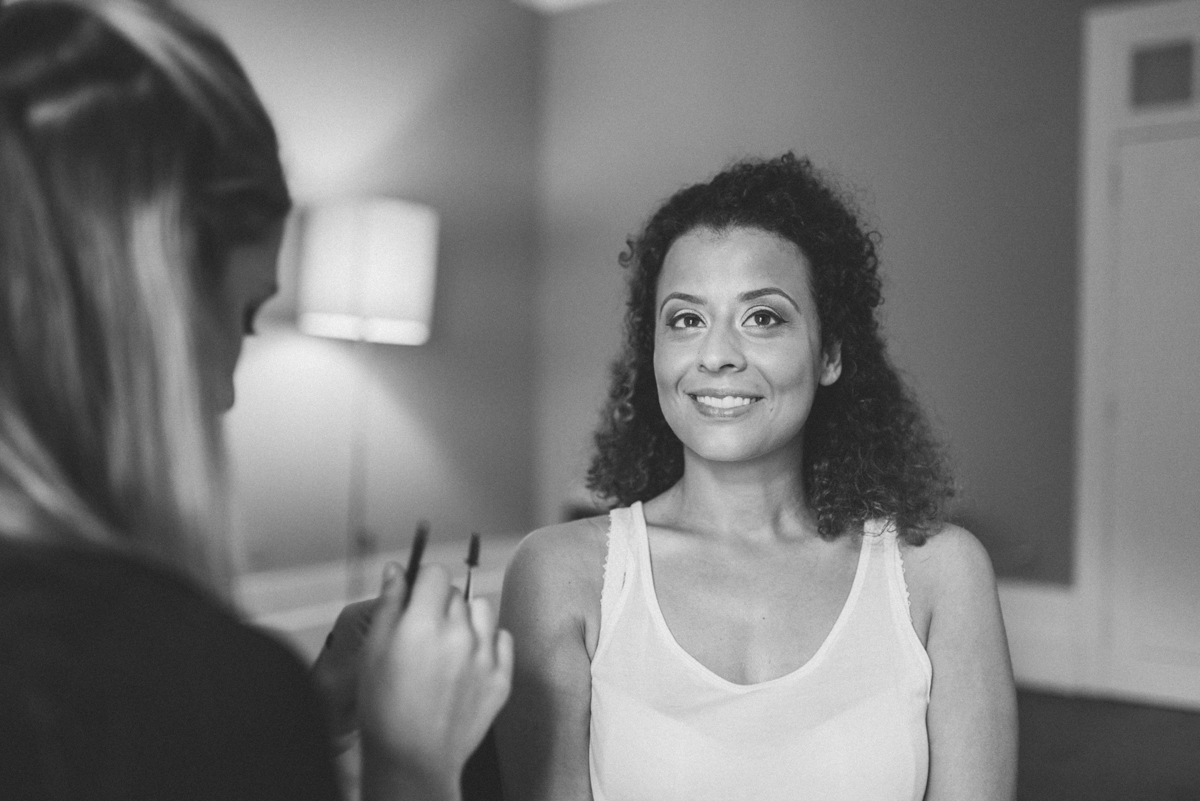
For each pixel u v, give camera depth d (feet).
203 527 1.58
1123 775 10.08
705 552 3.34
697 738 2.96
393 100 13.87
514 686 3.16
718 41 15.69
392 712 1.91
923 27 14.08
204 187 1.58
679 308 3.40
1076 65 13.12
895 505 3.43
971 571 3.36
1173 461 12.78
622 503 4.00
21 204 1.45
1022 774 10.09
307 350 12.53
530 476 16.97
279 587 11.99
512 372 16.55
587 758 3.17
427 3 14.49
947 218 13.91
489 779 2.84
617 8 16.56
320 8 12.60
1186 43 12.60
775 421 3.31
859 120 14.56
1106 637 13.12
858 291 3.66
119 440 1.49
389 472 13.92
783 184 3.55
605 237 16.63
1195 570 12.67
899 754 3.03
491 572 14.96
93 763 1.24
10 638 1.27
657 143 16.24
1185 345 12.67
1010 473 13.55
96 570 1.36
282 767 1.33
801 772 2.94
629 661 3.14
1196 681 12.66
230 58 1.69
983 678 3.21
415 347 14.38
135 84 1.51
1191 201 12.58
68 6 1.53
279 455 12.15
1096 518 13.07
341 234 11.25
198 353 1.60
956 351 13.84
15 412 1.43
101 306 1.48
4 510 1.38
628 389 3.95
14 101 1.47
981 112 13.69
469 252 15.53
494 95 16.05
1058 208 13.25
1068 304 13.20
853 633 3.19
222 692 1.31
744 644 3.17
